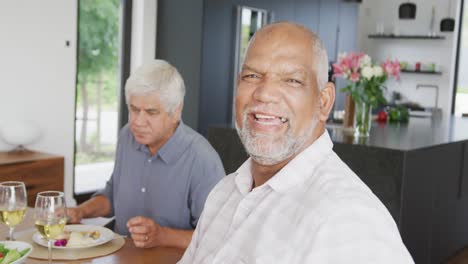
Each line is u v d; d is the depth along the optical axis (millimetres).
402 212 3100
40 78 4301
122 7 5051
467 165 4137
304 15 6336
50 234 1548
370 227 948
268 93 1120
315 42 1145
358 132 3791
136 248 1748
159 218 2041
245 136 1161
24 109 4227
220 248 1169
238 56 5250
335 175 1072
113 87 5062
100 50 4898
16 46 4129
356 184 1047
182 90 1991
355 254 932
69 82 4504
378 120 5129
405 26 8094
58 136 4480
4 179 3693
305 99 1128
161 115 1953
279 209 1089
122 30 5074
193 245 1372
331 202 996
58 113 4457
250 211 1165
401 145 3271
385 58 8305
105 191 2314
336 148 3344
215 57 5055
